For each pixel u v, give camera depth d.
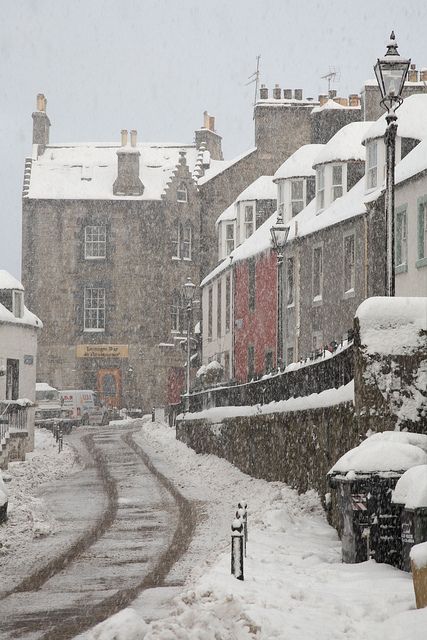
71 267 99.12
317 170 56.91
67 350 98.69
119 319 99.06
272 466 37.28
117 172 101.38
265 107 90.19
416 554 14.81
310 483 30.88
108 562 22.92
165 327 99.31
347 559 20.19
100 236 99.62
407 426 23.30
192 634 13.12
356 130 56.84
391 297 23.91
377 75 24.97
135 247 99.31
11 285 59.88
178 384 99.88
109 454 55.72
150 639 12.98
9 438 50.31
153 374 98.88
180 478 43.44
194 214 100.38
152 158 104.00
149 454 55.53
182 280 99.88
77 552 24.61
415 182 42.09
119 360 98.69
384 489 19.83
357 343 23.72
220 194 98.12
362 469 19.98
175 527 28.88
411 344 23.56
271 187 72.94
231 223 78.69
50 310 98.88
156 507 33.88
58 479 44.22
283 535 24.45
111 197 99.19
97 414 86.12
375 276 47.78
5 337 58.81
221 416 48.31
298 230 57.69
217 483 40.50
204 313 82.81
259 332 66.38
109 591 19.06
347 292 51.06
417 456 20.16
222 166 101.75
